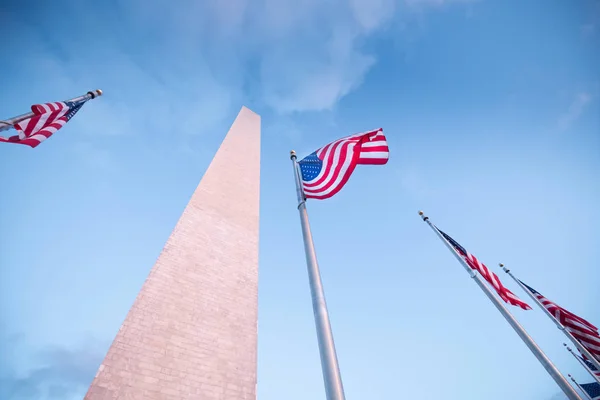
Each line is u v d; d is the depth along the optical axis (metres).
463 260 11.59
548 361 8.45
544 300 12.99
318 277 5.00
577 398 7.74
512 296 10.46
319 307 4.49
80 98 9.64
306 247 5.64
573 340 11.56
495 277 10.82
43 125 8.34
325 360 3.83
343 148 7.38
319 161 7.65
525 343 9.13
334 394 3.45
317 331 4.24
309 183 7.21
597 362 10.84
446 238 12.44
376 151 7.50
